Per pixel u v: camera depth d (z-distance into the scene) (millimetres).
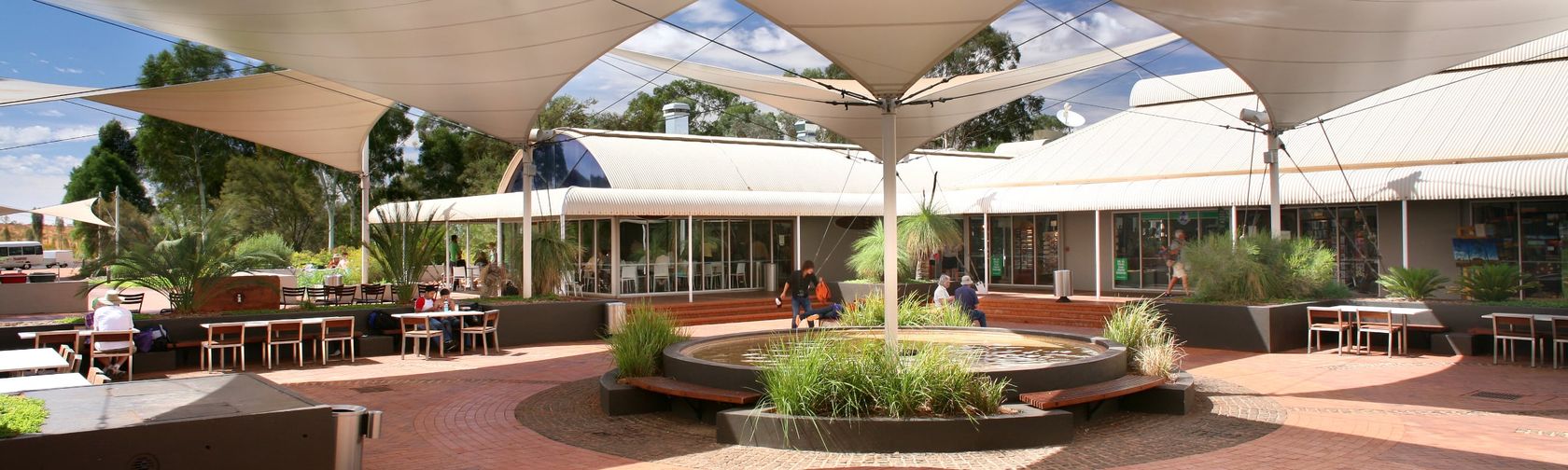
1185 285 20078
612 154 24891
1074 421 9117
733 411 8531
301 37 12703
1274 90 15766
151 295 28969
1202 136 23766
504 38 12992
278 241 27750
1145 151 24062
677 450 8289
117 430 4902
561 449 8461
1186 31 13148
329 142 21594
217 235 15883
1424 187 18422
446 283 28422
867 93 18531
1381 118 21516
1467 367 13133
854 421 8047
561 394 11508
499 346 16797
